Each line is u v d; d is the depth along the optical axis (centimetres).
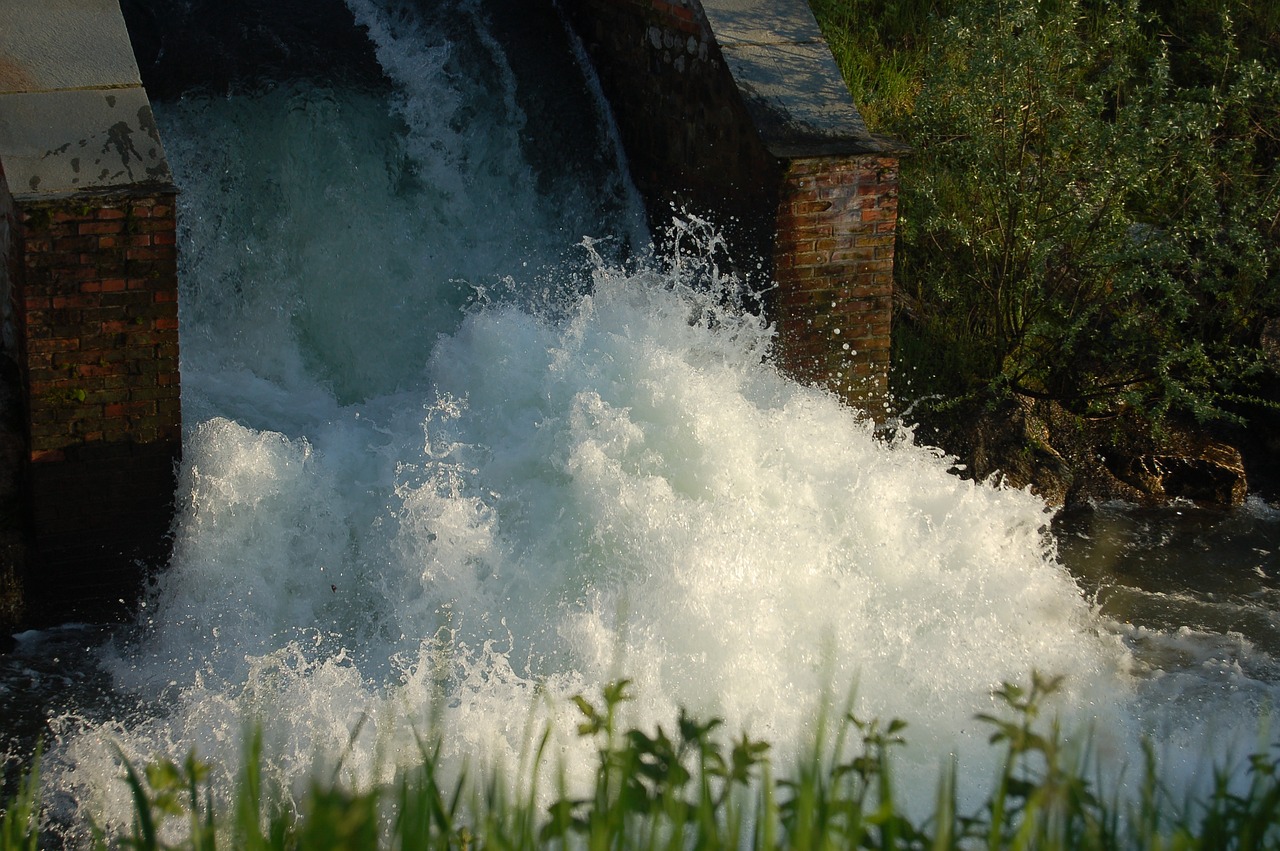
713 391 756
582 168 1000
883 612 696
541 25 1045
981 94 912
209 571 703
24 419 716
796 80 863
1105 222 938
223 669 671
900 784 561
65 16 723
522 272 953
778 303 845
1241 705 656
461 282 930
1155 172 940
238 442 720
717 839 223
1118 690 667
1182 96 1083
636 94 984
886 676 650
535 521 711
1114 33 998
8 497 720
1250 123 1114
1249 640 742
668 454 727
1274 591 813
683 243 949
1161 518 913
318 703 618
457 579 690
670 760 238
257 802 241
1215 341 988
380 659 673
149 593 731
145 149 686
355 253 903
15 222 666
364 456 771
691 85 908
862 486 749
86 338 684
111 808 557
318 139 905
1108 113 1170
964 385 948
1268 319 984
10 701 639
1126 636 743
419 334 907
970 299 980
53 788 569
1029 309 949
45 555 710
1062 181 923
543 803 526
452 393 788
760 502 725
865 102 1099
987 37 922
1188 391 920
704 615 656
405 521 708
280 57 929
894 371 934
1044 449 927
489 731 585
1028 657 687
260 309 867
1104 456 958
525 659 655
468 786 494
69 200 659
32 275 663
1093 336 949
